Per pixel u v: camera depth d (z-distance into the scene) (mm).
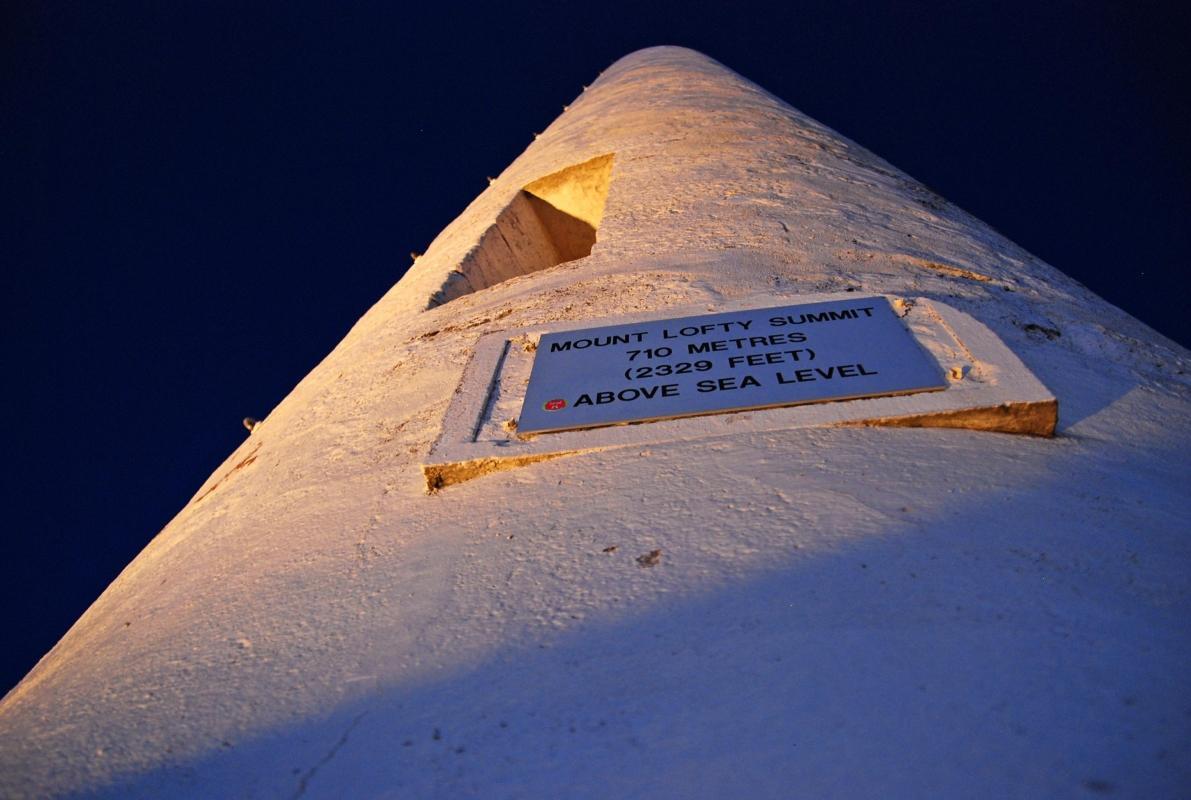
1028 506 2113
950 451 2428
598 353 3219
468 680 1788
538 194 7832
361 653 1983
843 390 2736
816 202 5184
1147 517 2105
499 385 3236
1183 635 1649
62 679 2471
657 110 8805
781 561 1947
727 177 5840
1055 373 3061
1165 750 1359
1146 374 3264
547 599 1997
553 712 1640
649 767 1462
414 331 4641
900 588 1801
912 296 3428
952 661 1577
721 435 2631
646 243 4719
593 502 2387
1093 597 1756
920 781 1338
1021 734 1402
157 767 1788
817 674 1588
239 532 3053
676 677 1657
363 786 1576
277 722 1822
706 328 3262
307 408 4340
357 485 3006
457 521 2504
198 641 2281
